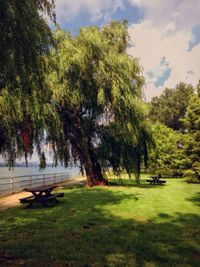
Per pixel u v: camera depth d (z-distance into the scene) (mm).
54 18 8953
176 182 31500
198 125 31594
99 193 19578
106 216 11500
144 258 6719
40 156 22016
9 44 6832
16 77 7492
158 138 44312
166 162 43094
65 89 20703
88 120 24625
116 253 7035
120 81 22453
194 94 33406
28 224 10172
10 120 14492
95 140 25328
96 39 22328
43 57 8531
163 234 8734
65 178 36344
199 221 10633
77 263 6371
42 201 13898
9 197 17781
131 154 24484
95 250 7234
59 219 10961
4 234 8883
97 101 22094
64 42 21203
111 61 22641
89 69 21844
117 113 22781
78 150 25172
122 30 25766
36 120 17234
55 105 21672
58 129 20750
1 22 6676
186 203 14977
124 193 19516
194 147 31188
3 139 10578
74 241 8000
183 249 7359
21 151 18094
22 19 7148
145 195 18328
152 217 11328
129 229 9359
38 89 8859
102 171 26469
